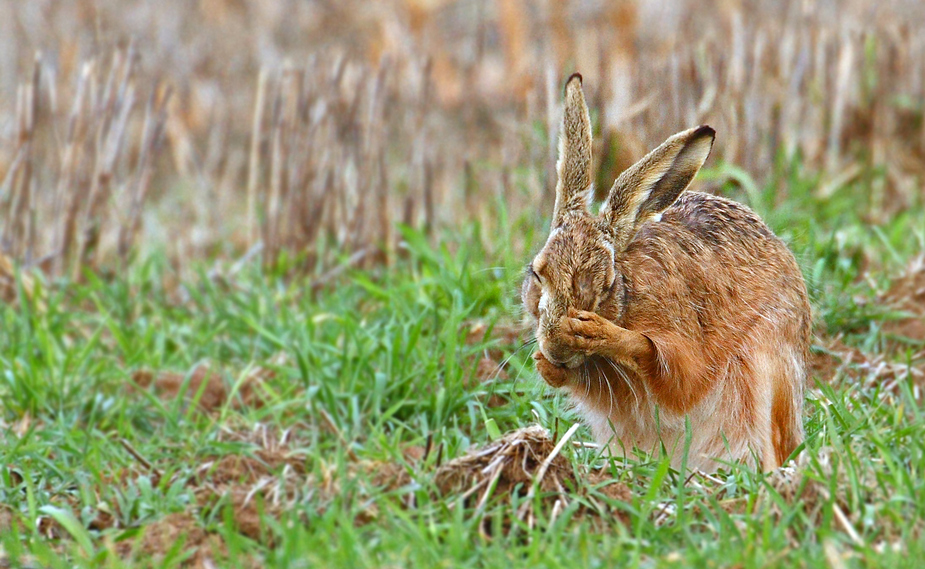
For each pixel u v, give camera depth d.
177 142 18.70
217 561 6.95
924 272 11.93
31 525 7.45
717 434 8.57
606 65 12.69
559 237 8.09
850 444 7.64
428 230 14.55
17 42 22.61
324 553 6.62
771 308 8.71
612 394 8.59
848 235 13.17
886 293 11.74
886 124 16.36
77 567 6.92
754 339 8.59
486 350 10.52
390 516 7.01
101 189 14.66
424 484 7.66
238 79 22.47
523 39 18.31
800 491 7.17
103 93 15.11
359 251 14.27
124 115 14.84
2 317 12.40
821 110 16.02
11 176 14.73
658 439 8.63
